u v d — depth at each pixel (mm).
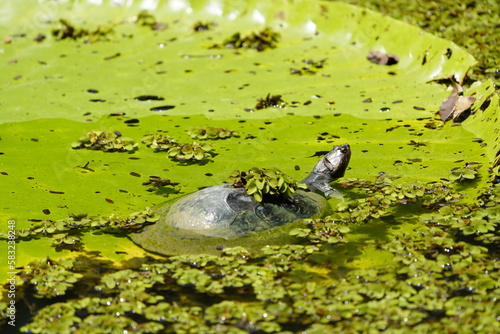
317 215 18969
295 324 14297
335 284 15609
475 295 14648
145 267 16719
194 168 22422
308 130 24812
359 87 28375
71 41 36219
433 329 13562
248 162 22641
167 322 14570
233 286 15727
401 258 16438
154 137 24172
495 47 29859
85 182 21625
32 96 28875
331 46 33125
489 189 19734
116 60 33125
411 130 24234
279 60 31969
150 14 38844
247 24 36781
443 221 17938
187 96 28453
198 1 39031
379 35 32062
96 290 15984
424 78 28719
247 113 26531
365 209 18922
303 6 35750
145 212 19062
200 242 17469
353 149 23188
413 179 20906
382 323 13930
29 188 21203
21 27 38500
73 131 25453
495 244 16922
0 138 24859
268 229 17891
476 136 23328
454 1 37156
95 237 18406
